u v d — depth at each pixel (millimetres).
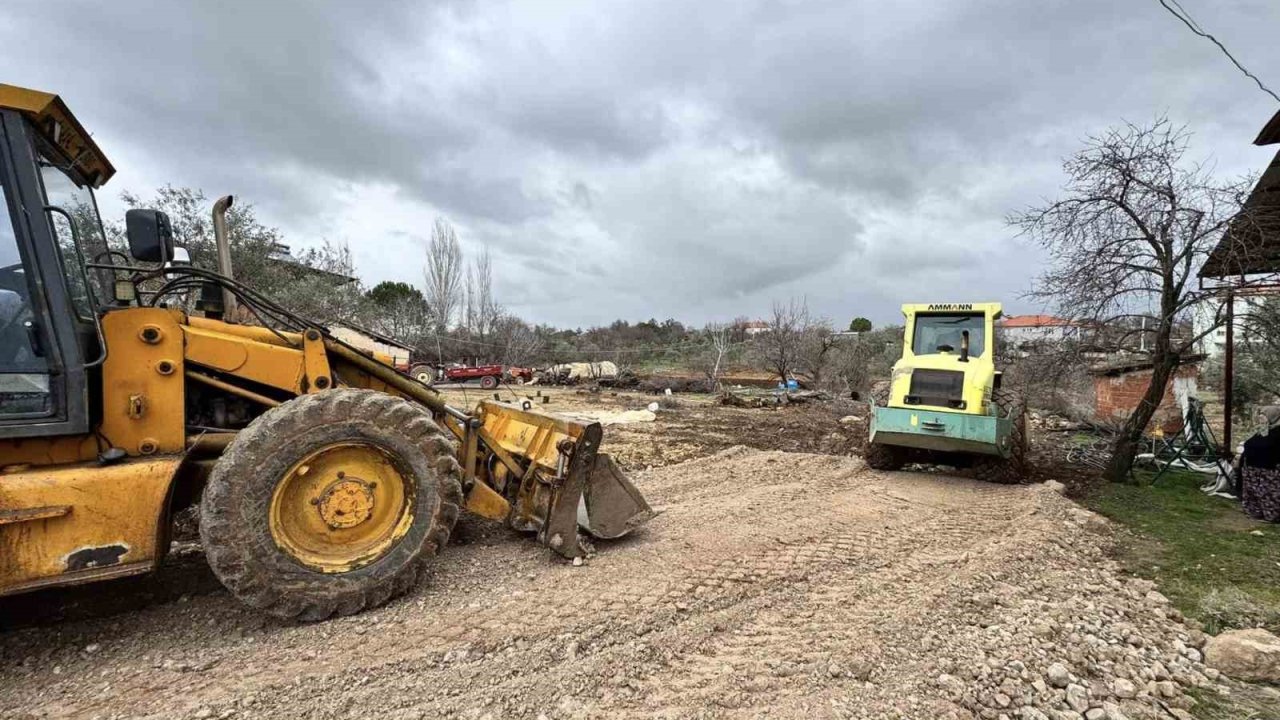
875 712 2602
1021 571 4422
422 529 3562
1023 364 8602
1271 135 6492
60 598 3525
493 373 23469
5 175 2893
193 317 3703
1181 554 5004
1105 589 4211
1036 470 8406
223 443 3504
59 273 2971
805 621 3441
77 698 2611
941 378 7477
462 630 3199
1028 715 2680
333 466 3426
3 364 2863
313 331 3797
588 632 3193
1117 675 3105
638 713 2531
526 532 4688
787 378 22406
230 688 2680
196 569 3980
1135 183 6840
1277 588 4273
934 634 3328
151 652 2994
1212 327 7031
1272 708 2857
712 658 3016
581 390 22812
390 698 2617
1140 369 11828
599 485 4508
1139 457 8695
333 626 3244
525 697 2635
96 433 3135
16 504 2734
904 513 5832
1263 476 5980
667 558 4285
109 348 3162
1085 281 7242
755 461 8328
